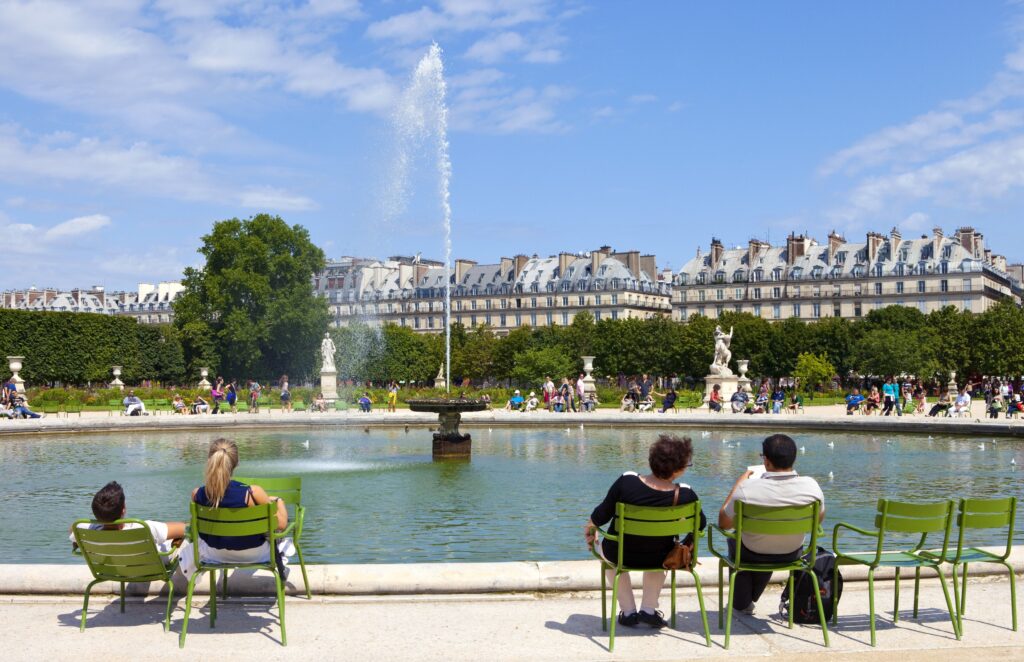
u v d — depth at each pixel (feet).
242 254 291.58
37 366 296.30
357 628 27.17
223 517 26.55
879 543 26.94
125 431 126.62
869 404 153.89
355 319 378.53
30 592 30.71
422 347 388.57
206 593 30.45
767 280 446.60
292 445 107.55
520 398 167.22
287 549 29.35
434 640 26.11
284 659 24.44
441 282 522.06
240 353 288.51
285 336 296.10
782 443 26.96
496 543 47.34
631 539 26.37
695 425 130.62
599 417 134.21
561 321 478.18
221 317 296.51
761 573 28.43
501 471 78.95
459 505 60.08
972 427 112.06
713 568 32.07
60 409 166.30
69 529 52.08
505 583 31.12
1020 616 28.68
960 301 403.95
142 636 26.40
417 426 137.49
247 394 200.64
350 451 99.45
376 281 524.93
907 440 108.78
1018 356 328.29
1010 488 67.56
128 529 26.21
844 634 26.89
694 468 80.64
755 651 25.31
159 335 348.18
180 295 316.40
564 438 116.16
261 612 28.84
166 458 91.50
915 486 68.85
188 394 204.64
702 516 27.02
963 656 24.86
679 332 386.11
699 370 378.53
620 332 385.29
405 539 48.47
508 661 24.38
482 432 126.62
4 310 288.92
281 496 31.19
